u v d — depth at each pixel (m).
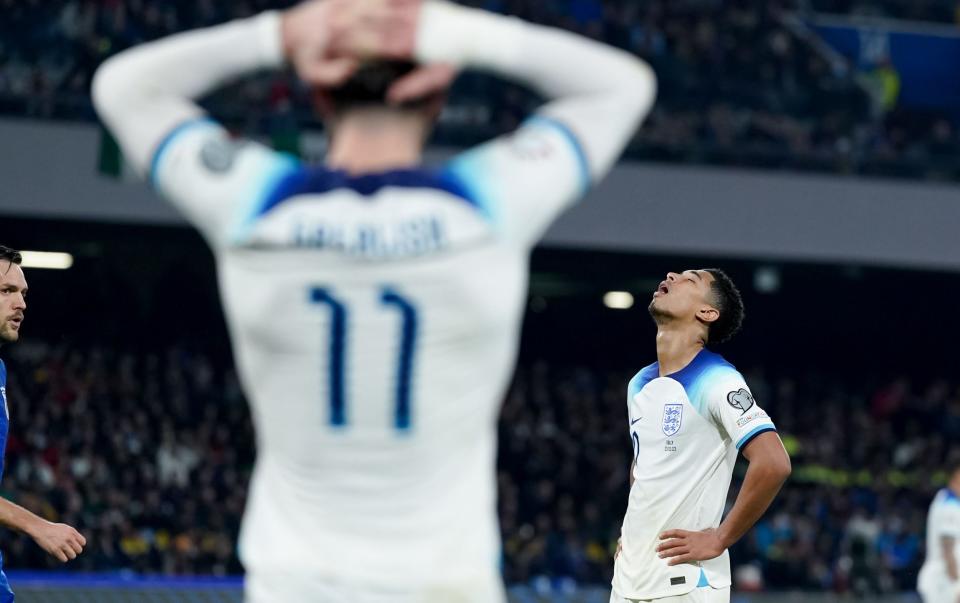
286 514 8.27
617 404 78.62
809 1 84.56
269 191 7.98
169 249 74.38
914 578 66.31
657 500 18.61
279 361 8.06
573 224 68.44
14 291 20.20
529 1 72.50
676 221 69.19
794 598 58.28
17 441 60.94
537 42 7.98
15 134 62.34
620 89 8.06
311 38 7.79
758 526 63.06
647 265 75.50
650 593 18.56
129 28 65.25
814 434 77.44
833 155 70.81
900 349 90.88
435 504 8.12
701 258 72.38
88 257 76.94
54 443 60.25
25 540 52.94
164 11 66.62
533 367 80.50
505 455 69.00
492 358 8.06
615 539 63.75
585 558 61.06
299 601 8.13
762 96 72.69
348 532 8.12
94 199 63.25
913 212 71.38
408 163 7.98
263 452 8.47
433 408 7.98
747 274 78.75
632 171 69.00
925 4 86.50
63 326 77.94
